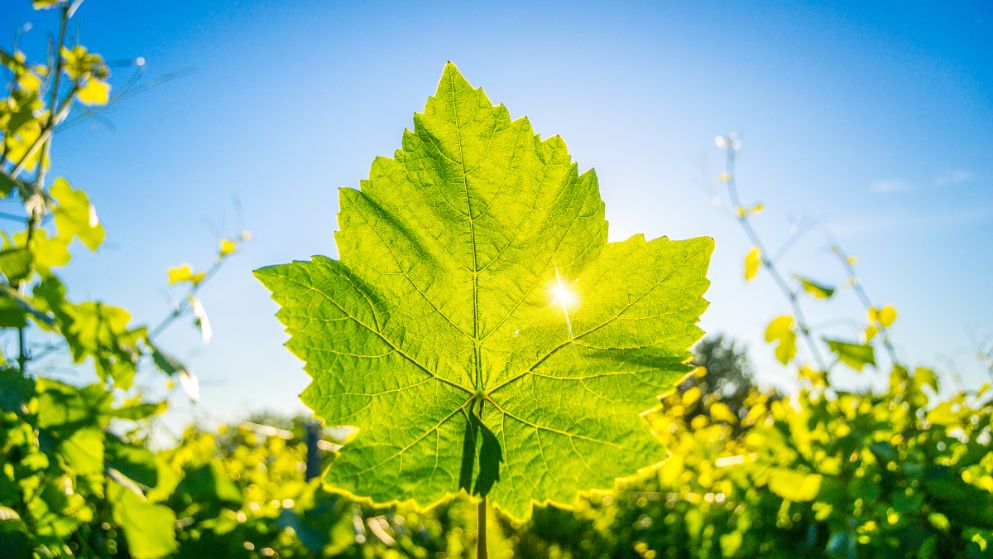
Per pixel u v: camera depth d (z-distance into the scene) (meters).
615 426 0.19
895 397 0.72
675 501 1.29
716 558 0.95
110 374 0.35
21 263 0.34
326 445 1.02
